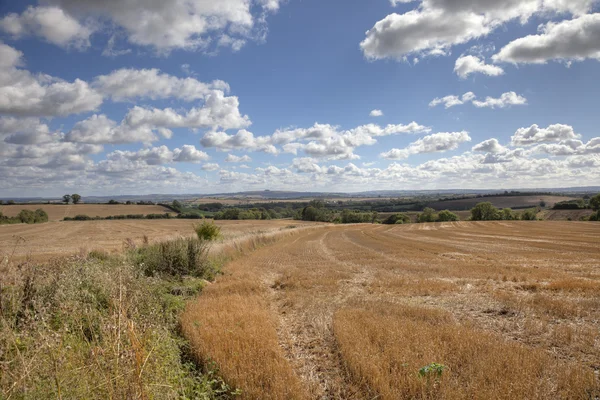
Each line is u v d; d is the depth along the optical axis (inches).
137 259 556.7
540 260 796.6
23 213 3270.2
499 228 2274.9
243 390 193.5
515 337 285.0
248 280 534.0
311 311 369.4
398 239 1672.0
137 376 154.3
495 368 205.0
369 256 937.5
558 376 200.8
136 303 256.2
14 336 169.9
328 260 868.0
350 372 222.5
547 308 362.0
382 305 383.2
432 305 401.1
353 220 4608.8
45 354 161.2
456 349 240.5
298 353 263.4
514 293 452.4
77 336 209.9
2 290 235.0
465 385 194.9
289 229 2181.3
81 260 395.9
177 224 3073.3
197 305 362.3
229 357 233.1
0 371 146.9
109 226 2869.1
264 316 331.9
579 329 294.2
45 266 352.8
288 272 660.7
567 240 1359.5
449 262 788.0
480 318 344.2
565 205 3804.1
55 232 2292.1
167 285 450.0
